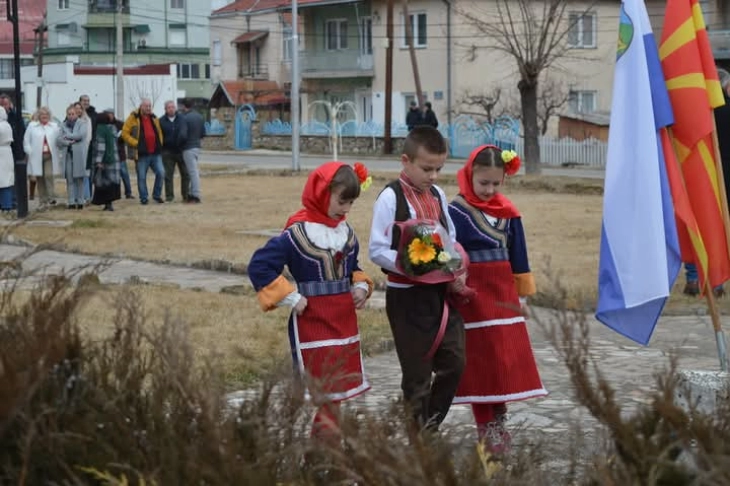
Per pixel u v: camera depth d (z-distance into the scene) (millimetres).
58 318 4672
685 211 7320
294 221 6457
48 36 92188
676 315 11883
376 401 8094
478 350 6914
